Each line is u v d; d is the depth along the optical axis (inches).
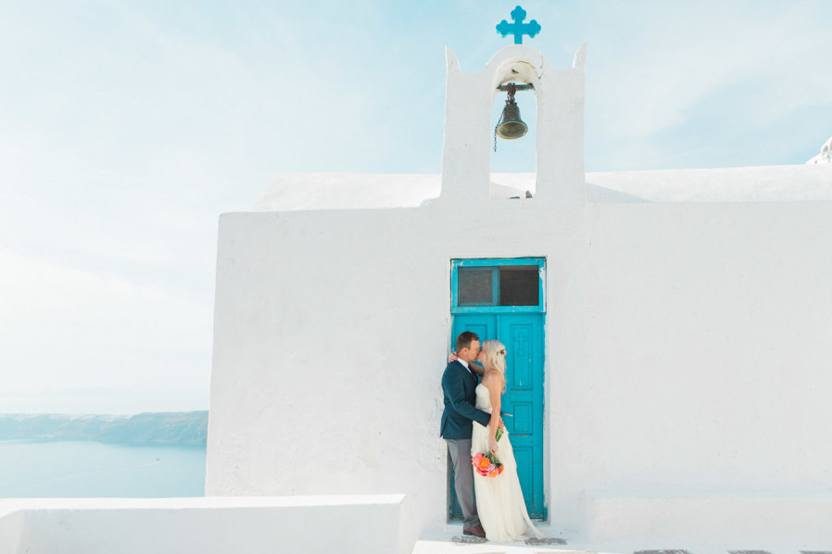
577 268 243.1
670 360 236.5
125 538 172.6
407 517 190.4
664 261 241.9
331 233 255.8
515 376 243.9
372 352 247.3
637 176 312.8
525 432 240.8
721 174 307.1
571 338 239.1
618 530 213.5
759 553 200.1
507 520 214.8
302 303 253.1
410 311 247.8
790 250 240.8
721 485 229.1
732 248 241.8
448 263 249.8
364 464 241.4
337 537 173.9
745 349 236.1
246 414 249.1
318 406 246.5
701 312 238.8
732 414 232.8
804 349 235.1
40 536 171.2
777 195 281.6
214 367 252.8
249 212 261.3
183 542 173.0
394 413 242.8
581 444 232.8
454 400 217.8
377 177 321.7
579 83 254.8
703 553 199.0
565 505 230.2
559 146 251.8
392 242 252.4
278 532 174.2
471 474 221.8
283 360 250.8
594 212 246.1
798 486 227.9
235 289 256.8
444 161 255.0
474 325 248.8
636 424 233.5
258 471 245.6
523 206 248.4
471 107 257.3
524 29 260.5
